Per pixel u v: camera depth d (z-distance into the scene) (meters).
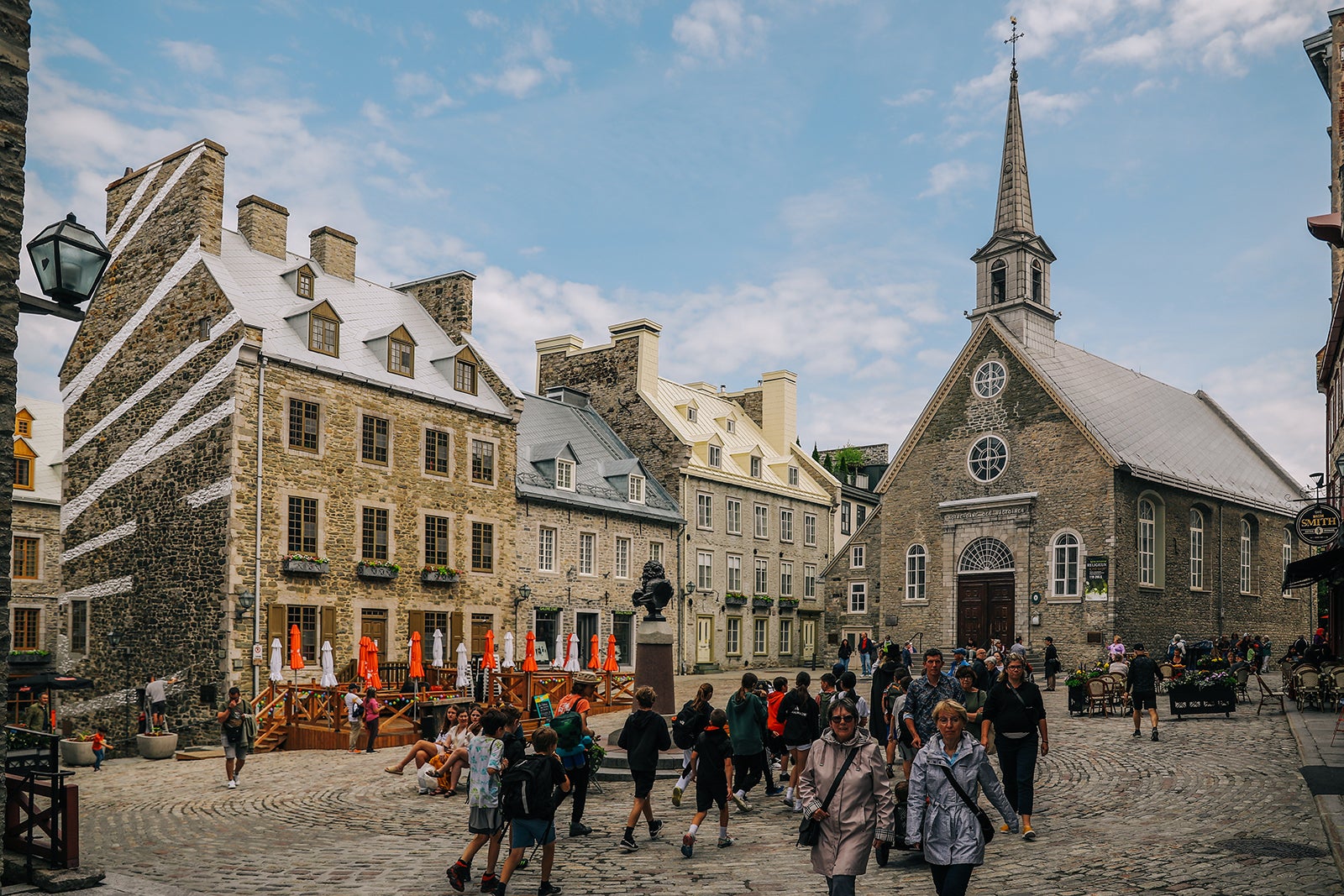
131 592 30.67
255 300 31.70
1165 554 40.03
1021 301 42.50
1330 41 25.89
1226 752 17.03
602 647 41.59
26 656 35.16
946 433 42.56
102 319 33.09
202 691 28.52
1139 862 10.03
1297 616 48.41
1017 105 45.12
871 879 9.88
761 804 14.20
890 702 14.92
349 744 23.61
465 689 27.59
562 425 46.47
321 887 10.00
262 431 29.56
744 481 50.91
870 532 45.28
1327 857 10.09
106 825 14.18
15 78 9.38
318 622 30.47
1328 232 20.25
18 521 36.97
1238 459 49.19
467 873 9.71
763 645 51.59
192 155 31.66
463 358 36.91
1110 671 25.25
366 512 32.34
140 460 31.16
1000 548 40.38
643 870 10.42
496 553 36.88
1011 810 7.37
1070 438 38.94
